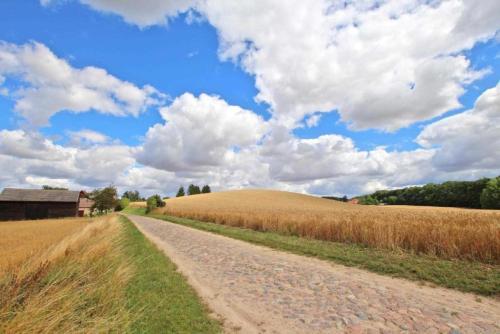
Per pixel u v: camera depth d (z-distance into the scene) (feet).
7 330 13.34
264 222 73.77
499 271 29.12
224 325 18.63
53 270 23.63
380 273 31.42
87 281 22.65
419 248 39.99
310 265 35.73
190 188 532.32
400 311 20.54
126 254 40.88
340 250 43.62
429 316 19.61
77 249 33.73
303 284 27.63
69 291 18.28
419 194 301.22
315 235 57.36
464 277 27.84
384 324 18.45
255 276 30.94
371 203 377.50
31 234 66.28
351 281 28.48
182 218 137.08
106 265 26.55
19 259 32.22
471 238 35.29
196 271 33.55
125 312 17.97
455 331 17.33
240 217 88.69
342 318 19.52
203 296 24.35
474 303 22.09
